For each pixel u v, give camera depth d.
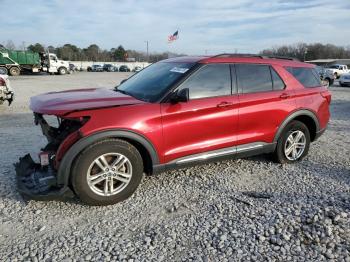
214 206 3.94
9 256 2.98
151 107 3.94
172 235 3.34
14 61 37.22
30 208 3.81
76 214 3.71
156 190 4.34
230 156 4.66
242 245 3.19
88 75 41.28
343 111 11.40
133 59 100.31
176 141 4.13
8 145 6.09
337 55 91.38
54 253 3.04
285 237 3.30
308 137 5.50
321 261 2.97
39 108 3.74
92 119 3.62
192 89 4.27
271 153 5.34
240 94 4.64
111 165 3.79
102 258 2.98
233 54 4.86
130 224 3.54
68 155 3.55
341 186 4.56
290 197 4.19
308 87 5.44
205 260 2.97
